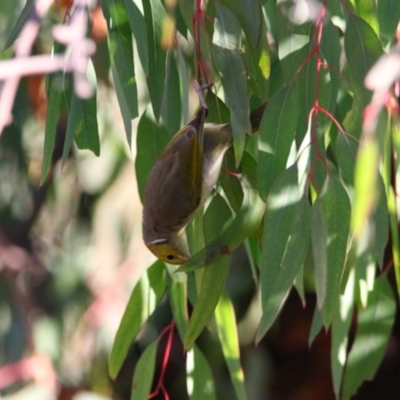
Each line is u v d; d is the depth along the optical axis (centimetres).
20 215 409
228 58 340
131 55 344
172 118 354
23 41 324
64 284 404
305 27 341
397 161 346
